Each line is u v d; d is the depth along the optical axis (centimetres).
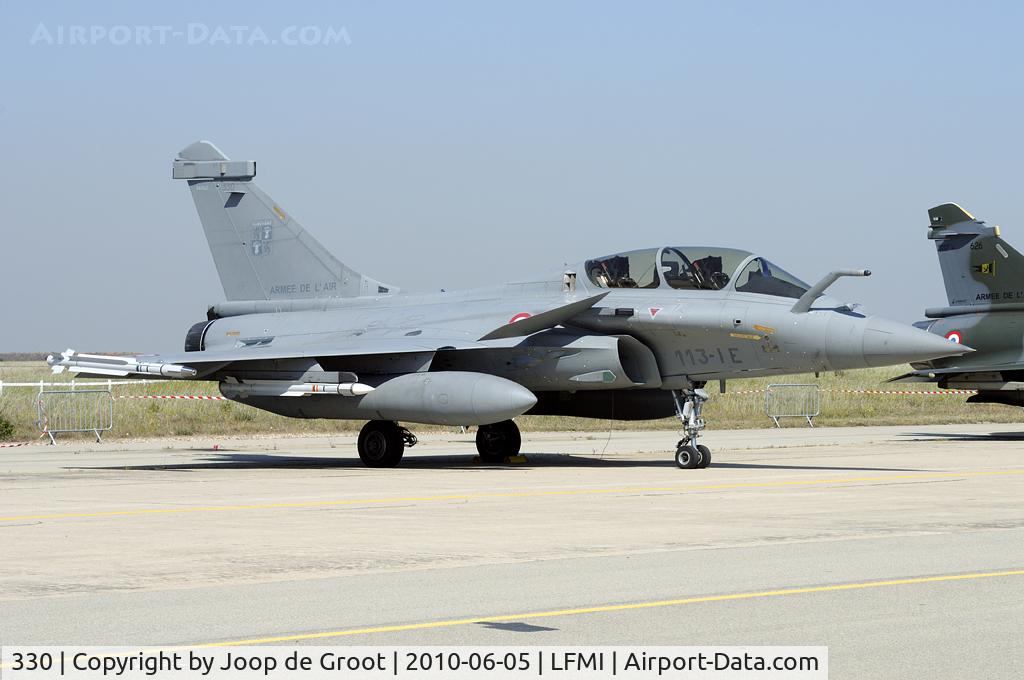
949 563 3384
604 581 3100
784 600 2841
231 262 8775
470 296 7794
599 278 7356
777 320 6700
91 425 10788
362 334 7788
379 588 3005
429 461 8056
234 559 3481
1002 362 10325
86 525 4303
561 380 7175
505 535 3997
